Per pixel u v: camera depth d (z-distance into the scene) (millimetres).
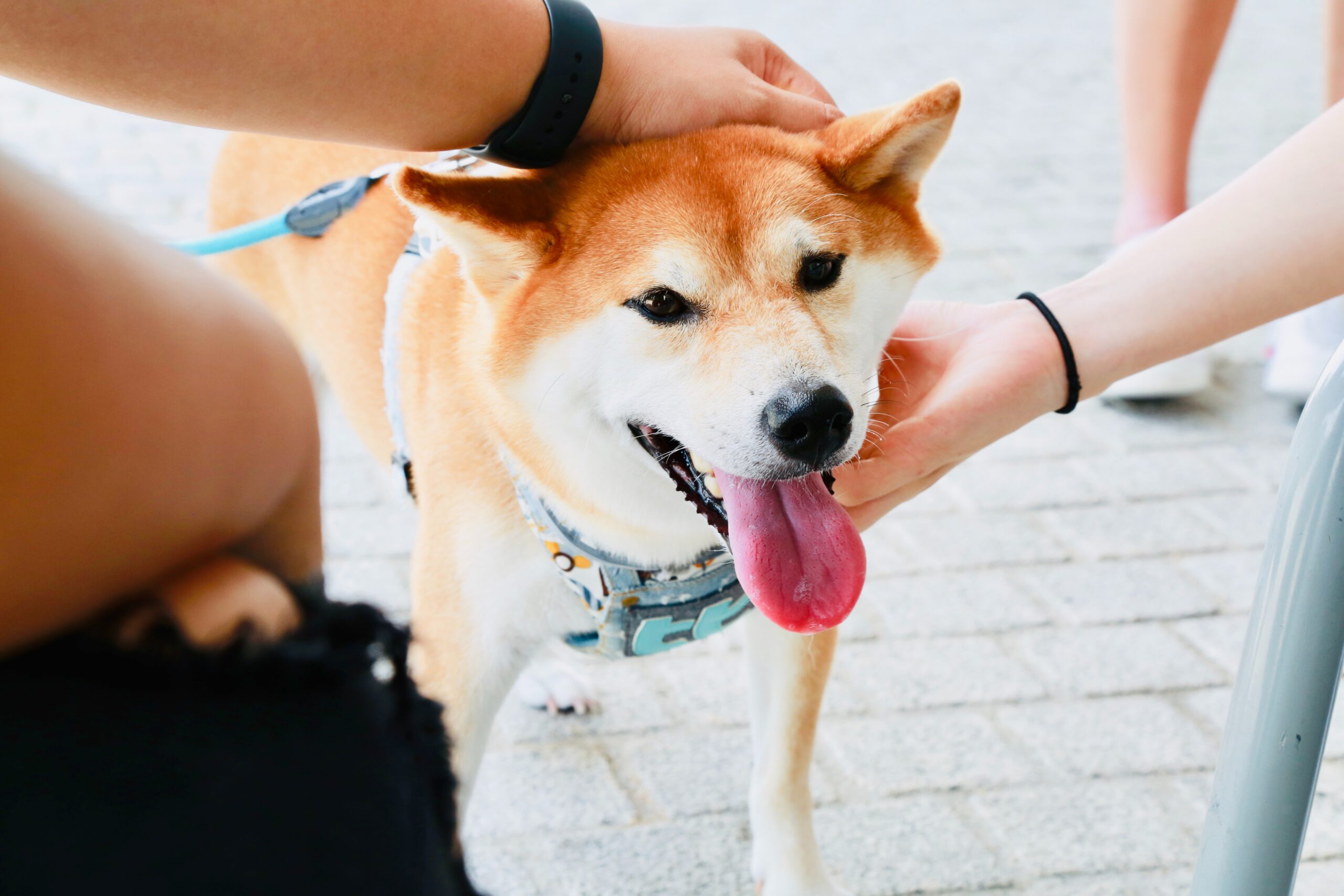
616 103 1509
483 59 1276
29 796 525
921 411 1557
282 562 713
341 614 633
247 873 561
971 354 1578
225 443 599
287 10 1073
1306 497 1112
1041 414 1562
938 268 4281
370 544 2957
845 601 1494
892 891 2025
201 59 1054
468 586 1751
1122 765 2312
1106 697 2502
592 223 1617
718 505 1604
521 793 2242
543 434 1667
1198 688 2527
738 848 2129
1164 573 2906
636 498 1686
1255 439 3486
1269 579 1166
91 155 4973
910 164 1764
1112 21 7355
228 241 1949
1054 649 2645
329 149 2248
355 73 1161
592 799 2230
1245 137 5395
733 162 1642
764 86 1636
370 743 630
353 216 2135
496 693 1826
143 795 547
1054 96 6102
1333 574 1105
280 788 582
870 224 1719
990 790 2250
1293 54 6680
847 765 2311
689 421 1538
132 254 560
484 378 1692
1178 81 3396
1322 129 1528
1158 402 3705
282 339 675
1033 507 3170
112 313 528
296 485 692
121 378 529
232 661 578
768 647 1975
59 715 545
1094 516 3127
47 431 501
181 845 548
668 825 2176
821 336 1547
